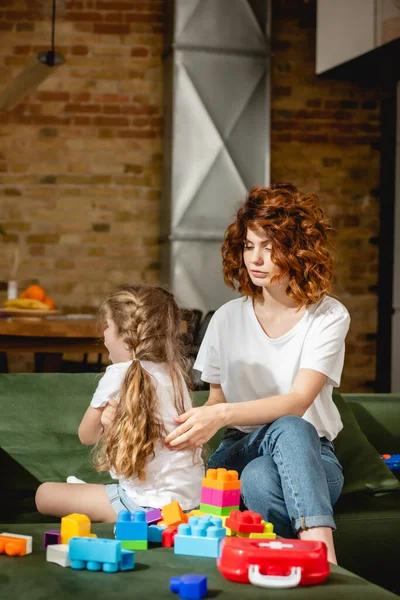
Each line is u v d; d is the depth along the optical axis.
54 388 2.19
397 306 5.94
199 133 5.66
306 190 6.12
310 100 6.12
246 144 5.71
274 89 6.09
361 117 6.16
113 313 1.89
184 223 5.66
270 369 2.03
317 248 1.98
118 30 5.95
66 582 1.28
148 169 6.00
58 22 5.90
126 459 1.69
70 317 4.31
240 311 2.12
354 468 2.20
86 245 5.95
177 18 5.64
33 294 4.47
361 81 6.14
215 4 5.67
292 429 1.73
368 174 6.18
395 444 2.51
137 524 1.49
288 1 6.10
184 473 1.77
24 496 2.04
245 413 1.81
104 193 5.97
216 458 2.02
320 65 5.78
